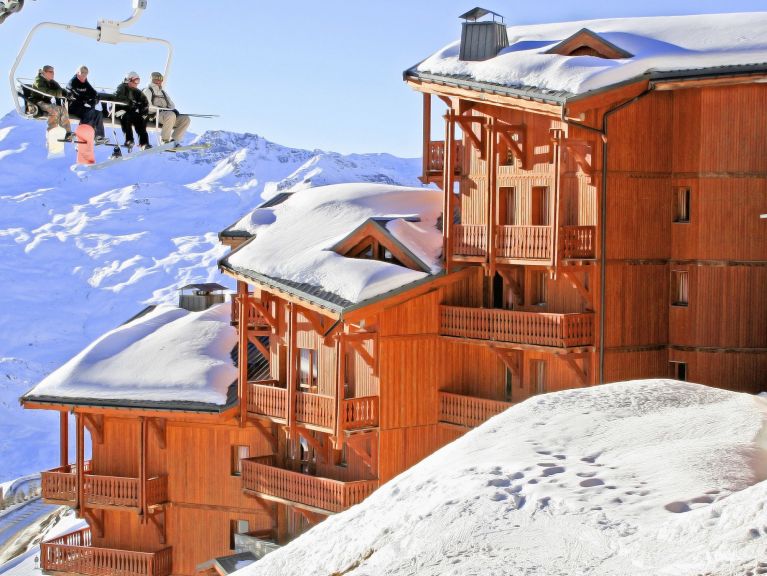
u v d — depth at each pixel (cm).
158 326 4825
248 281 4156
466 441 2184
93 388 4453
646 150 3553
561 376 3672
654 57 3541
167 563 4494
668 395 2291
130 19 2055
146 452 4391
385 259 4069
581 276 3572
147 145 2267
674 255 3600
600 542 1545
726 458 1812
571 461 1914
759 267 3481
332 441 3816
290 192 4938
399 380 3866
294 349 3991
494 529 1683
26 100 2172
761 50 3466
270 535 4309
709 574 1334
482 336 3762
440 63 3919
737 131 3462
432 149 4200
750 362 3497
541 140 3703
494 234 3703
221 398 4297
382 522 1927
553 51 3719
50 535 6084
